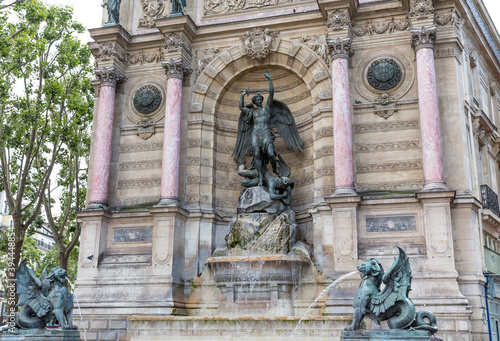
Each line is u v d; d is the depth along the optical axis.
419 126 21.16
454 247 19.33
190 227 22.80
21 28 27.34
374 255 19.70
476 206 19.88
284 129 24.06
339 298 19.19
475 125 23.14
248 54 24.05
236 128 25.23
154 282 21.33
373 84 22.02
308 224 22.78
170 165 22.75
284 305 20.28
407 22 22.25
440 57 21.44
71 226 33.69
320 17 23.22
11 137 26.28
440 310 18.11
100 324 21.06
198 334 17.70
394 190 20.83
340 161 20.77
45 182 28.03
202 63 24.66
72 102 28.31
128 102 25.27
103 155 23.81
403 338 12.81
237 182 24.72
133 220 23.27
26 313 15.14
